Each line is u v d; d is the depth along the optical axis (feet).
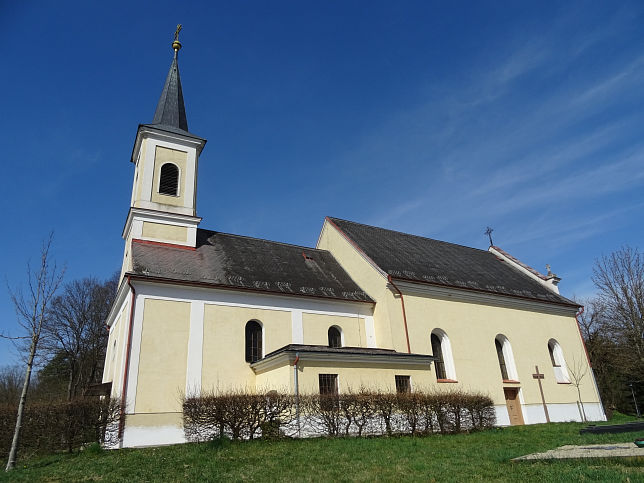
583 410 90.27
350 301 74.84
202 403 45.93
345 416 50.29
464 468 32.24
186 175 81.61
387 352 63.10
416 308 75.77
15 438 40.88
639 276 124.67
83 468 36.50
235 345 63.52
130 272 60.18
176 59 98.73
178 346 59.31
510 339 86.07
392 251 90.63
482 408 60.08
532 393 84.02
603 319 134.21
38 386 142.41
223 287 65.00
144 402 54.49
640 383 140.15
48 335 122.52
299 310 70.69
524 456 36.32
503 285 94.38
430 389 64.03
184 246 75.77
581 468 28.89
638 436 44.32
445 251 105.60
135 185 84.58
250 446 42.39
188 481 30.91
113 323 75.97
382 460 35.86
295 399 49.21
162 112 89.86
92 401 48.21
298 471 32.86
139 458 39.37
